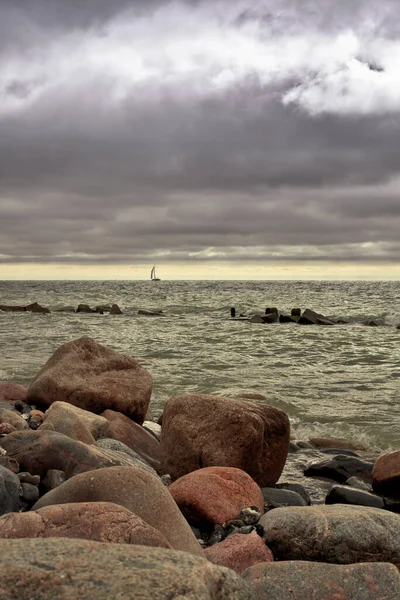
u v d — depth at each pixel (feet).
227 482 18.74
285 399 42.57
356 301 211.41
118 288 373.81
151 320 122.01
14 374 49.42
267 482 24.64
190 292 303.27
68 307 157.58
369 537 15.12
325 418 37.32
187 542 13.65
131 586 7.11
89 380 32.94
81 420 25.03
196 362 61.05
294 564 12.60
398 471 23.68
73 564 7.52
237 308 165.89
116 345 75.25
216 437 23.94
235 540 15.24
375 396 44.27
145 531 12.15
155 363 60.03
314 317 118.62
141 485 14.03
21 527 11.80
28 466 17.65
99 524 12.03
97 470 14.40
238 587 7.96
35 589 7.00
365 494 21.70
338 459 27.22
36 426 27.48
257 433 23.84
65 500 13.79
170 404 25.35
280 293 290.15
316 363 61.82
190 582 7.39
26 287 385.50
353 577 12.25
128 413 32.55
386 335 92.79
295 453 30.50
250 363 61.05
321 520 15.39
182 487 18.21
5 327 99.30
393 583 12.16
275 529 15.44
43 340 77.51
